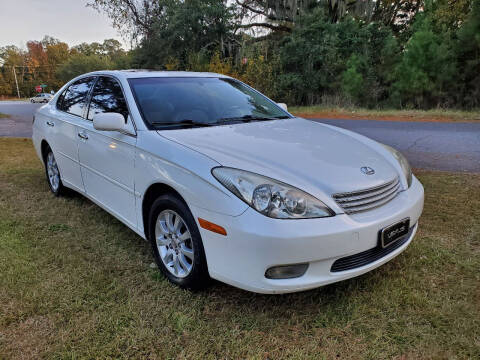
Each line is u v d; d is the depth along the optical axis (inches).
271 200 77.2
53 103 172.2
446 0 594.2
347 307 88.9
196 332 81.4
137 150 104.2
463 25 544.1
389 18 780.0
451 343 77.5
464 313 86.0
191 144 95.5
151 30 807.7
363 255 85.6
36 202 163.0
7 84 2874.0
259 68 687.7
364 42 678.5
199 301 92.0
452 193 163.9
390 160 106.6
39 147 177.3
